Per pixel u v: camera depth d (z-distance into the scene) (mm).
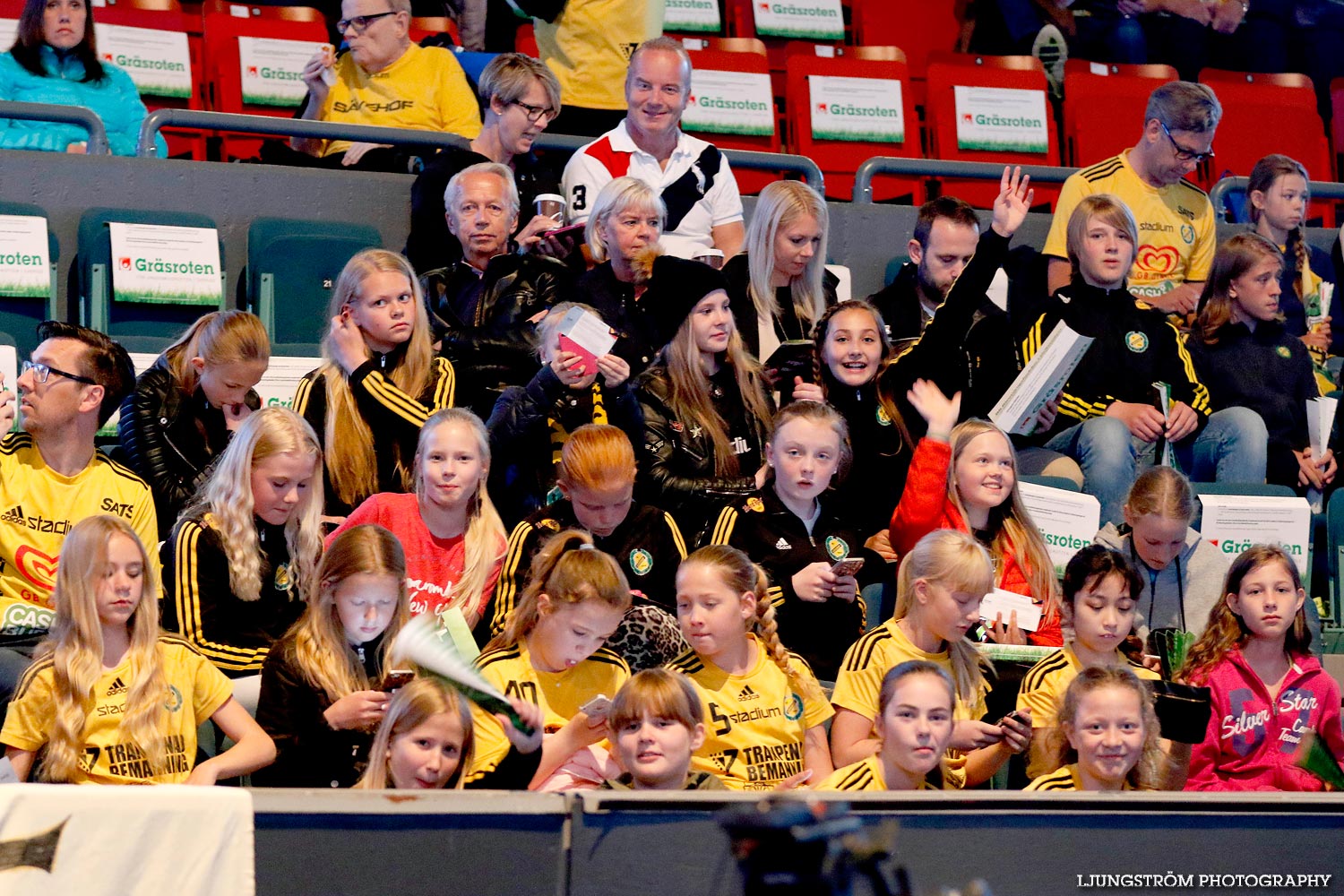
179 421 6344
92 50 8766
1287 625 6078
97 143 8125
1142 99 11930
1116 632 5887
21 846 3584
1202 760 6070
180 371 6406
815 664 6219
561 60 9852
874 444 7098
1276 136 12234
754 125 11359
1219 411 8219
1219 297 8477
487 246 7402
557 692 5238
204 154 10133
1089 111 11805
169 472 6277
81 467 5895
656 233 7121
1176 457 8289
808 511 6469
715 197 8531
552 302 7211
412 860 3787
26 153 7918
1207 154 9188
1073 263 8109
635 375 6941
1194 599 6852
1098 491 7520
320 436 6387
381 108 8969
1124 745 5109
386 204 8633
